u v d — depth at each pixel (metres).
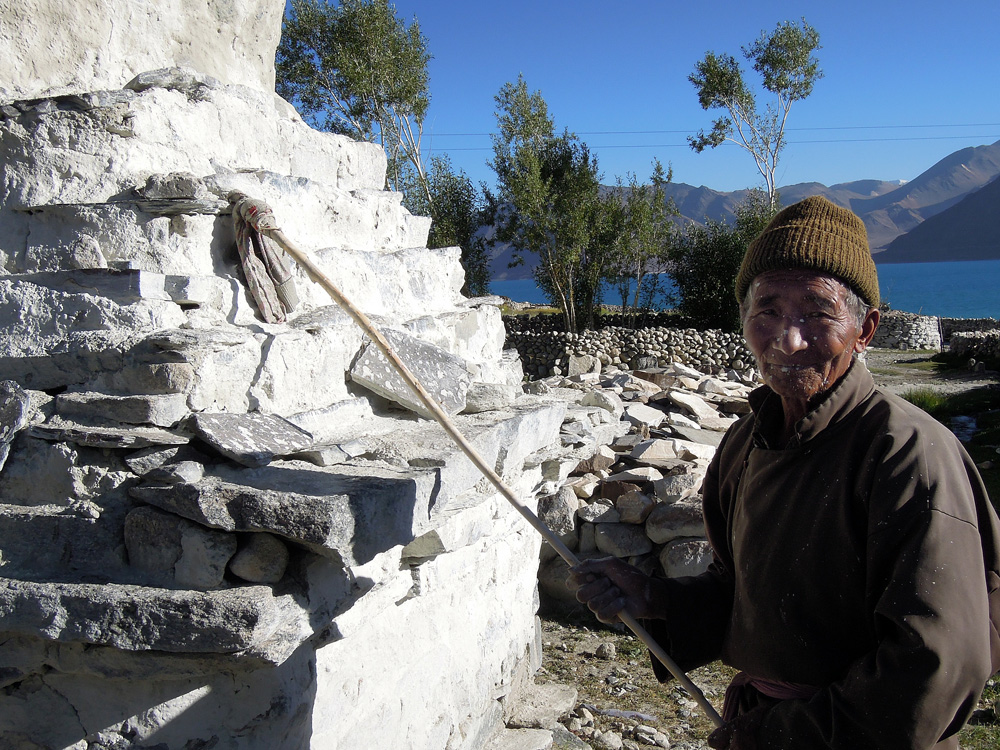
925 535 1.57
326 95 29.20
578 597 2.27
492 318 4.67
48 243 2.73
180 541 2.12
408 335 3.43
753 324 1.90
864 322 1.91
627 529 6.50
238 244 2.90
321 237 3.55
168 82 3.23
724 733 1.93
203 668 2.15
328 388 3.04
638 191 29.50
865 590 1.71
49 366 2.53
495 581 4.09
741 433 2.20
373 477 2.33
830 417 1.81
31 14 3.00
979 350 23.16
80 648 2.23
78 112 2.75
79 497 2.31
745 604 1.96
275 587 2.13
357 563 2.16
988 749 4.14
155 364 2.38
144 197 2.71
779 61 31.09
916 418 1.74
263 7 4.14
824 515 1.76
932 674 1.49
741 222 29.17
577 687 4.94
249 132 3.45
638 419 9.12
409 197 30.64
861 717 1.58
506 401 3.69
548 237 28.80
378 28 27.61
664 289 31.14
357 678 2.80
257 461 2.32
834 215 1.87
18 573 2.21
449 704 3.54
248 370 2.66
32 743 2.30
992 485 9.42
